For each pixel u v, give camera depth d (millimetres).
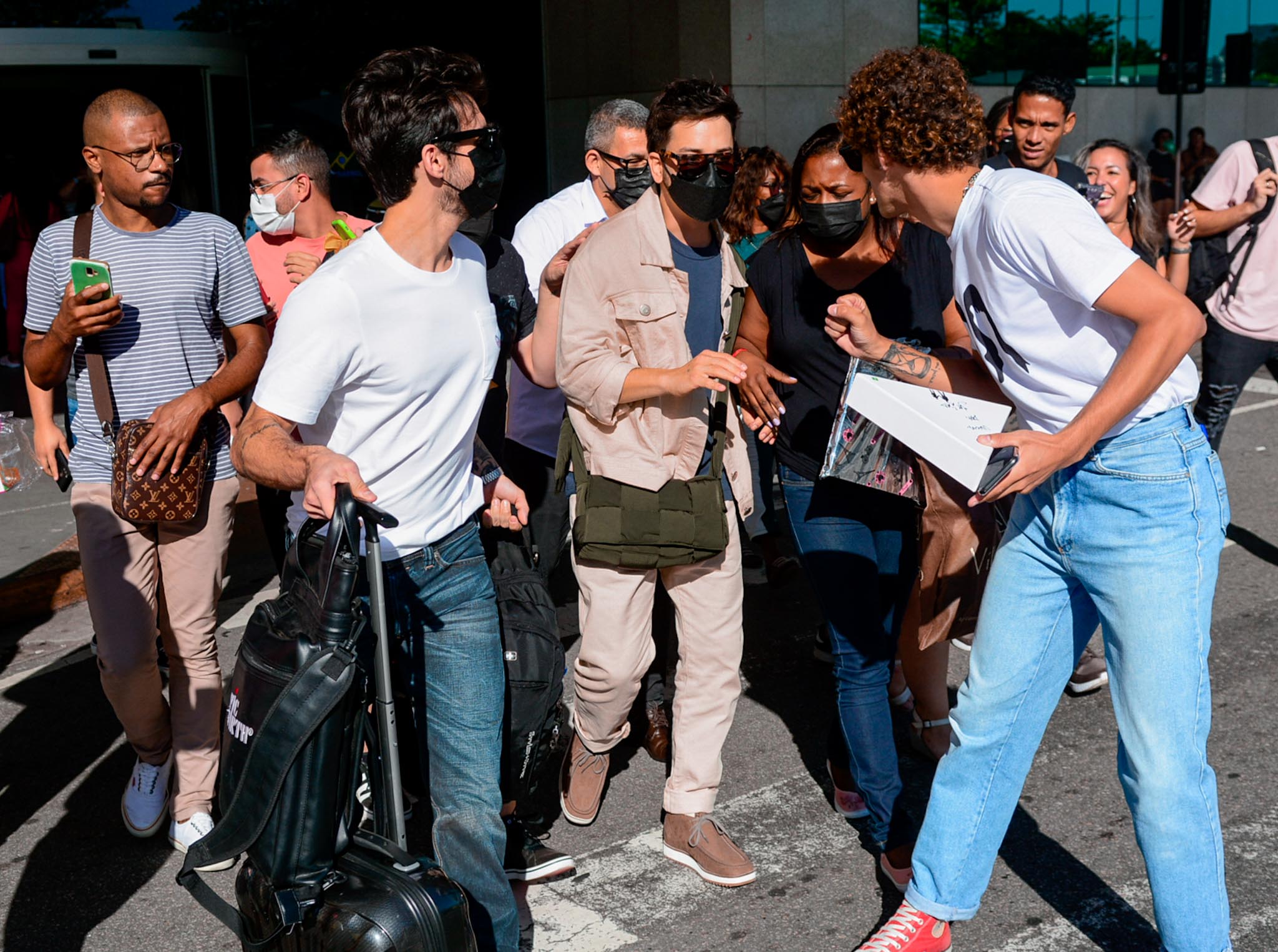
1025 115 4836
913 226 3117
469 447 2467
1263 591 5160
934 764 3725
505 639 2701
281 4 11016
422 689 2416
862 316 2742
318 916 1980
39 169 10773
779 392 3219
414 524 2359
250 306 3371
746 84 10500
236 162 10930
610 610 3127
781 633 4883
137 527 3256
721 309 3092
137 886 3227
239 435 2129
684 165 2828
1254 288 4949
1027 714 2604
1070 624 2568
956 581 2908
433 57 2203
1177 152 10906
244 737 2037
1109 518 2363
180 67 10492
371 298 2182
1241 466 7121
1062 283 2195
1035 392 2393
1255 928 2854
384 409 2248
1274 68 20828
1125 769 2480
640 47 10828
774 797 3586
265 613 2111
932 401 2426
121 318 3078
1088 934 2877
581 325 2951
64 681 4598
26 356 3205
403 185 2203
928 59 2369
